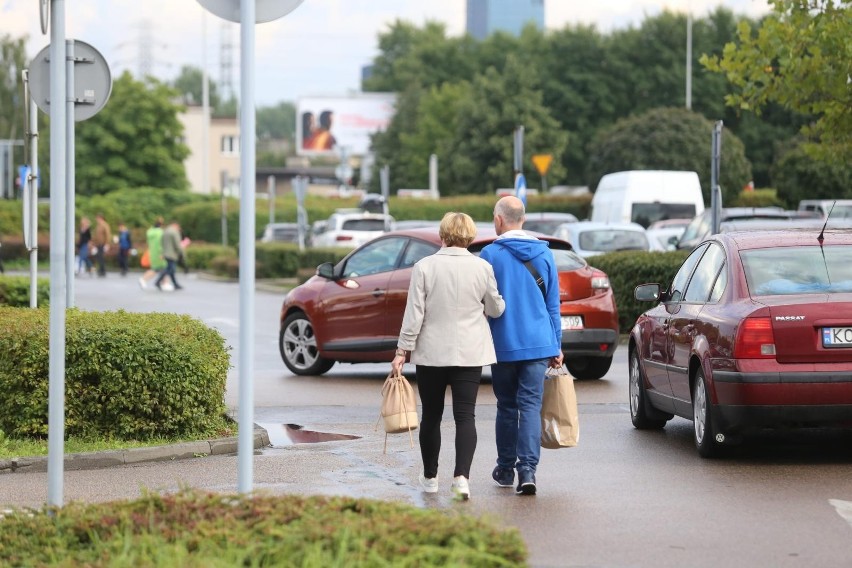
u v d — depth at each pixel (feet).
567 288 132.46
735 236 93.86
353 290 138.21
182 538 51.26
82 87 103.81
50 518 55.98
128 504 56.80
